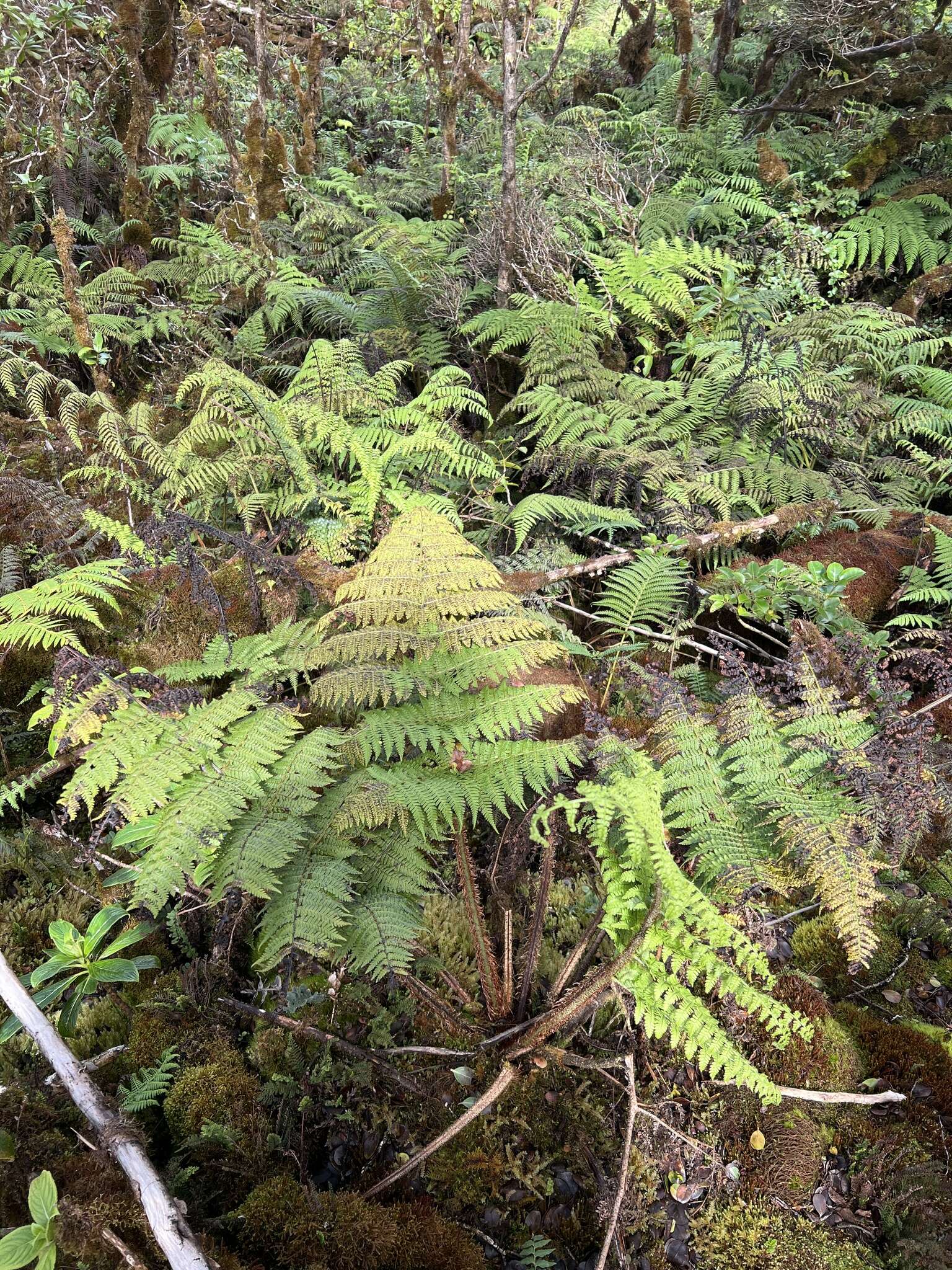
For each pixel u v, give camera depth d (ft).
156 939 8.70
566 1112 7.61
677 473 13.60
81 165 19.79
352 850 7.63
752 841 8.34
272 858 7.15
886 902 9.37
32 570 11.18
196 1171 7.10
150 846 7.79
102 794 9.78
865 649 10.18
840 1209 7.45
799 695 9.17
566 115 24.25
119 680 8.90
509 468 15.51
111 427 11.99
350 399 13.44
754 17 26.35
